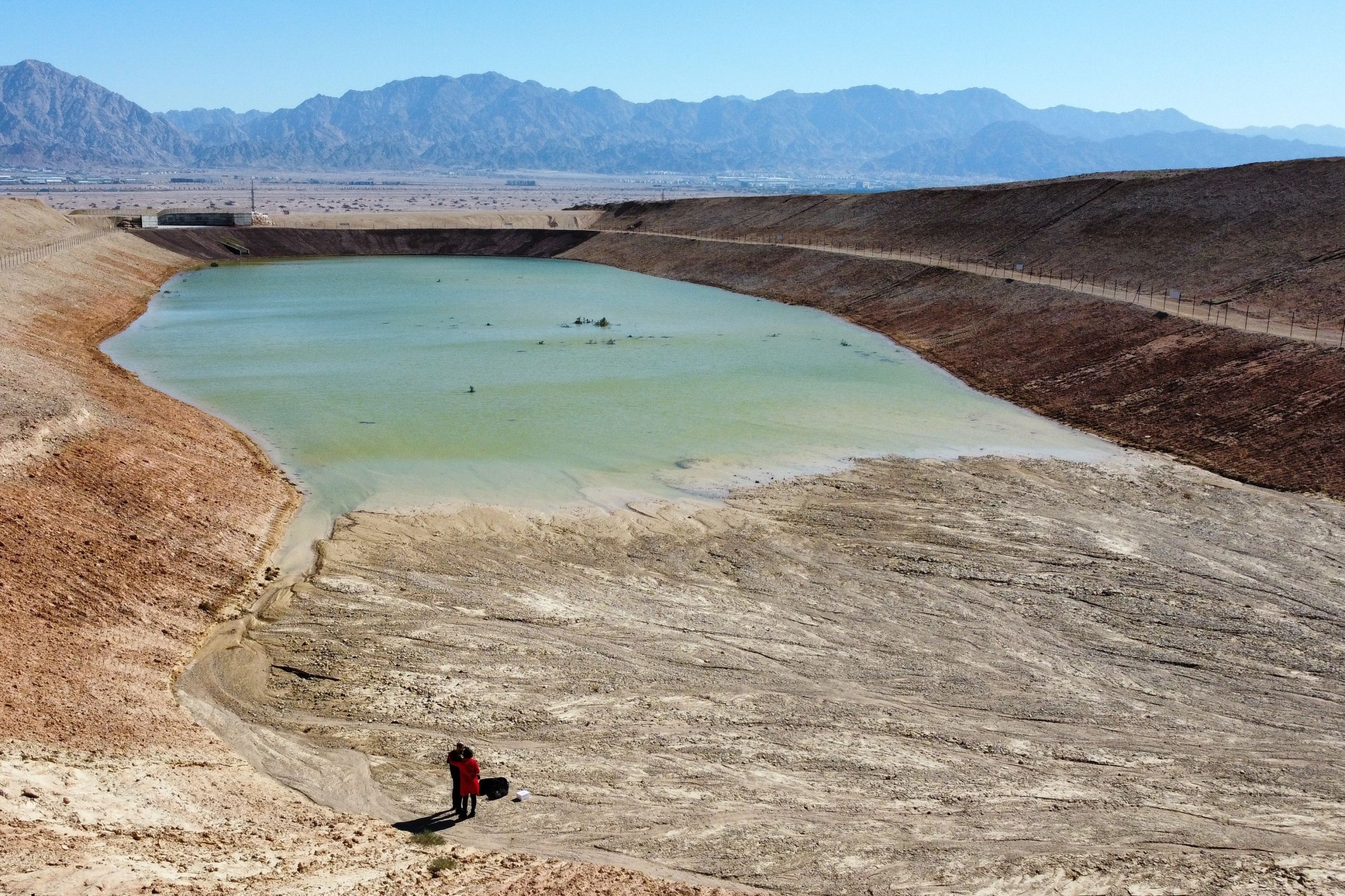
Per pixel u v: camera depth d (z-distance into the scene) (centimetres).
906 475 4622
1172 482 4531
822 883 2008
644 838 2150
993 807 2298
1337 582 3516
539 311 9419
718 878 2014
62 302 7956
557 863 1994
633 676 2878
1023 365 6581
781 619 3250
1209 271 7731
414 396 5988
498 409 5694
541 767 2425
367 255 14825
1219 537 3912
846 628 3195
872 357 7338
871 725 2647
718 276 11731
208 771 2247
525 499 4256
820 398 6062
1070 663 2991
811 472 4659
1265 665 2980
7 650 2542
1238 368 5541
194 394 5922
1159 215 9100
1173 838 2188
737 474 4628
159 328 8219
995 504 4259
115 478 3709
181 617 3105
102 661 2695
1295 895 1984
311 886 1716
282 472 4569
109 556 3222
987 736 2602
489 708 2694
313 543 3775
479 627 3153
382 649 2997
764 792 2341
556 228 16312
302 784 2316
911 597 3416
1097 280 8362
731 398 6022
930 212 11906
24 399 4216
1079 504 4262
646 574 3566
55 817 1806
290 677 2831
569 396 6034
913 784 2383
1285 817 2270
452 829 2162
